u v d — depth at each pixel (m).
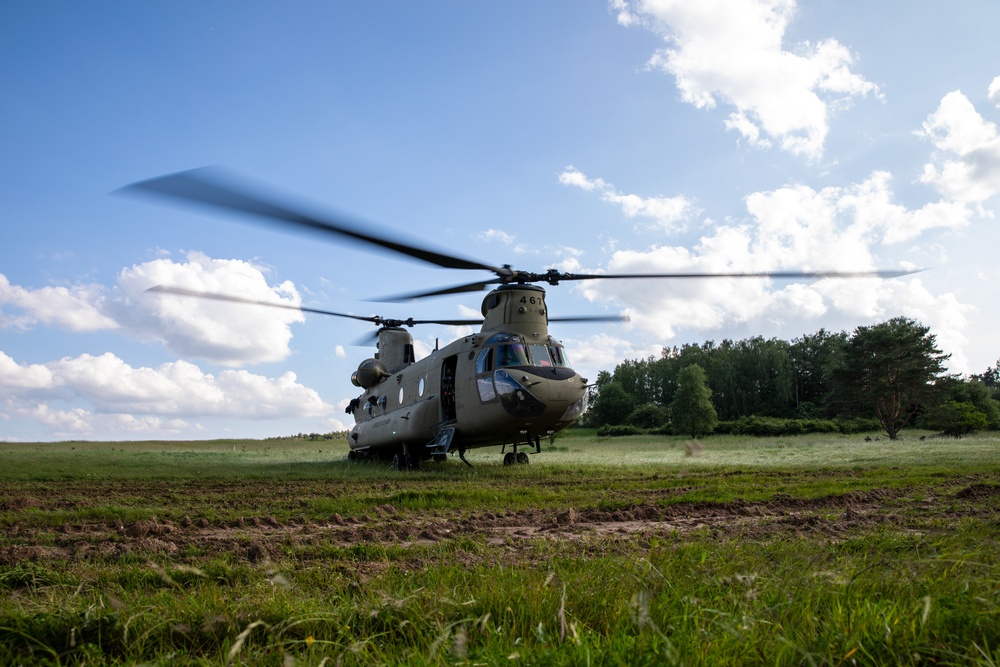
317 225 8.77
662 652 2.41
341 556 5.17
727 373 88.88
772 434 52.69
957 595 3.09
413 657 2.54
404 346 25.00
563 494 10.07
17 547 5.45
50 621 3.05
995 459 17.17
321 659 2.54
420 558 4.99
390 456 23.94
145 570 4.36
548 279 17.89
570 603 3.12
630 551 4.77
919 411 59.25
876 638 2.59
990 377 120.38
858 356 54.16
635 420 63.62
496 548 5.40
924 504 7.96
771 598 3.15
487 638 2.77
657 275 13.73
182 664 2.68
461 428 18.44
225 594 3.65
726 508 8.02
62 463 19.81
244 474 16.25
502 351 17.47
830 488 10.10
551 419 17.38
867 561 4.02
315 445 52.81
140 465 19.73
